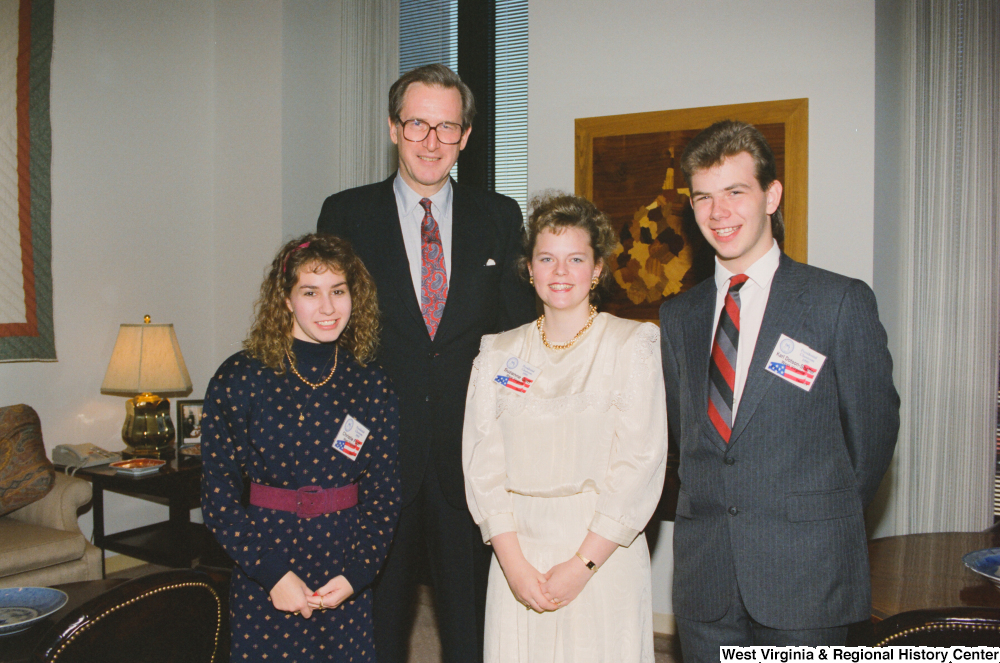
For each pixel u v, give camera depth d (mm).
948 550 2002
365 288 1798
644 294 3029
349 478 1705
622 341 1645
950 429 3064
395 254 1958
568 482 1581
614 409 1613
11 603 1722
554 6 3188
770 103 2812
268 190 4023
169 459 3500
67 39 3543
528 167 3252
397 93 1909
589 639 1527
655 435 1591
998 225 2982
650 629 1622
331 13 4289
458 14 4027
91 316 3668
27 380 3414
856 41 2711
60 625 1191
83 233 3625
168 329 3572
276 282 1689
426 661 2832
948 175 3045
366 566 1679
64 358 3557
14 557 2668
